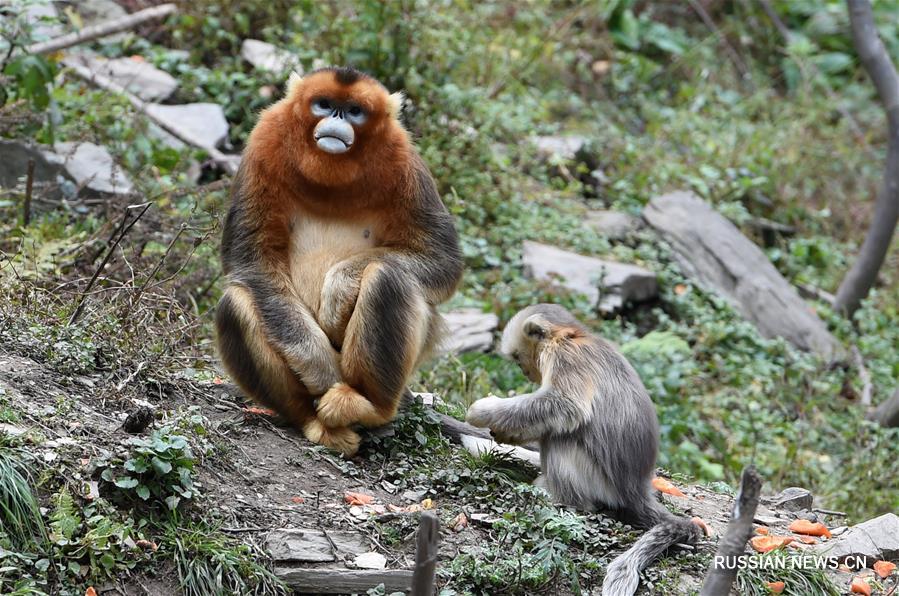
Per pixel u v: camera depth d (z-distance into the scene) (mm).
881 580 8586
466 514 8406
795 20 28188
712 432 13711
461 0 21109
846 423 14648
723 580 6406
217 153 16078
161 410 8750
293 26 19078
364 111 8625
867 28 17797
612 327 15398
